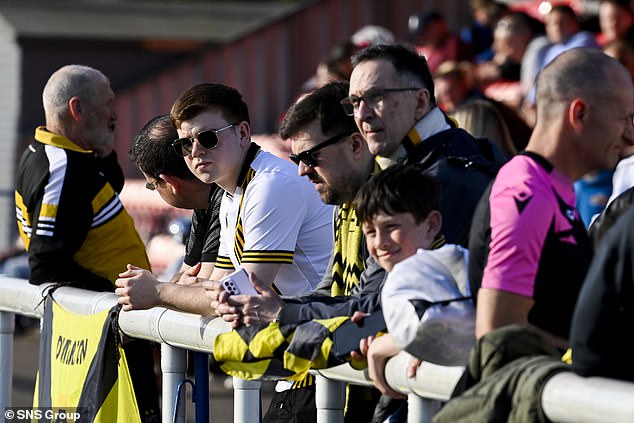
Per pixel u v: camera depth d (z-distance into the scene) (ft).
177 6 207.10
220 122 41.86
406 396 30.83
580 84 28.96
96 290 51.62
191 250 49.78
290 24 157.48
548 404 24.67
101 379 42.52
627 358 24.81
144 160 47.26
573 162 29.43
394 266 30.89
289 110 39.40
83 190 51.26
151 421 42.68
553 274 28.71
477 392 26.09
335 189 38.88
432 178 31.91
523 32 104.37
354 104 37.76
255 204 41.57
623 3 89.81
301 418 42.63
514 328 26.96
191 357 47.34
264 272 41.29
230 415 72.69
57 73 53.88
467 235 35.45
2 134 187.01
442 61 107.65
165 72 166.20
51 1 207.82
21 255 122.62
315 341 32.19
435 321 28.40
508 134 57.36
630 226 24.56
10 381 50.98
